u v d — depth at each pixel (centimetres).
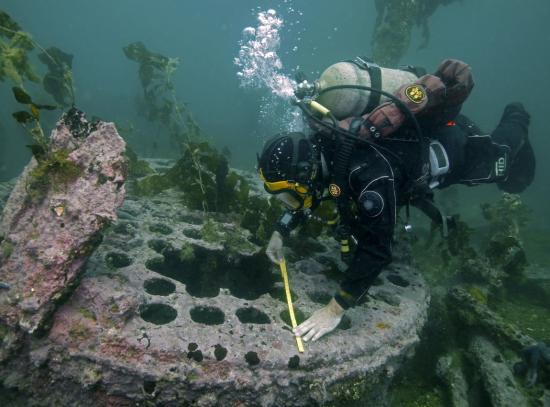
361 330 244
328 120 226
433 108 216
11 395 206
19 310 189
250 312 263
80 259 193
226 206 385
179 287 255
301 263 316
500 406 256
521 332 307
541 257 649
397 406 285
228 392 197
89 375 187
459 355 317
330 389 216
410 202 243
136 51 553
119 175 201
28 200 215
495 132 313
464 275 431
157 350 194
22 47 260
